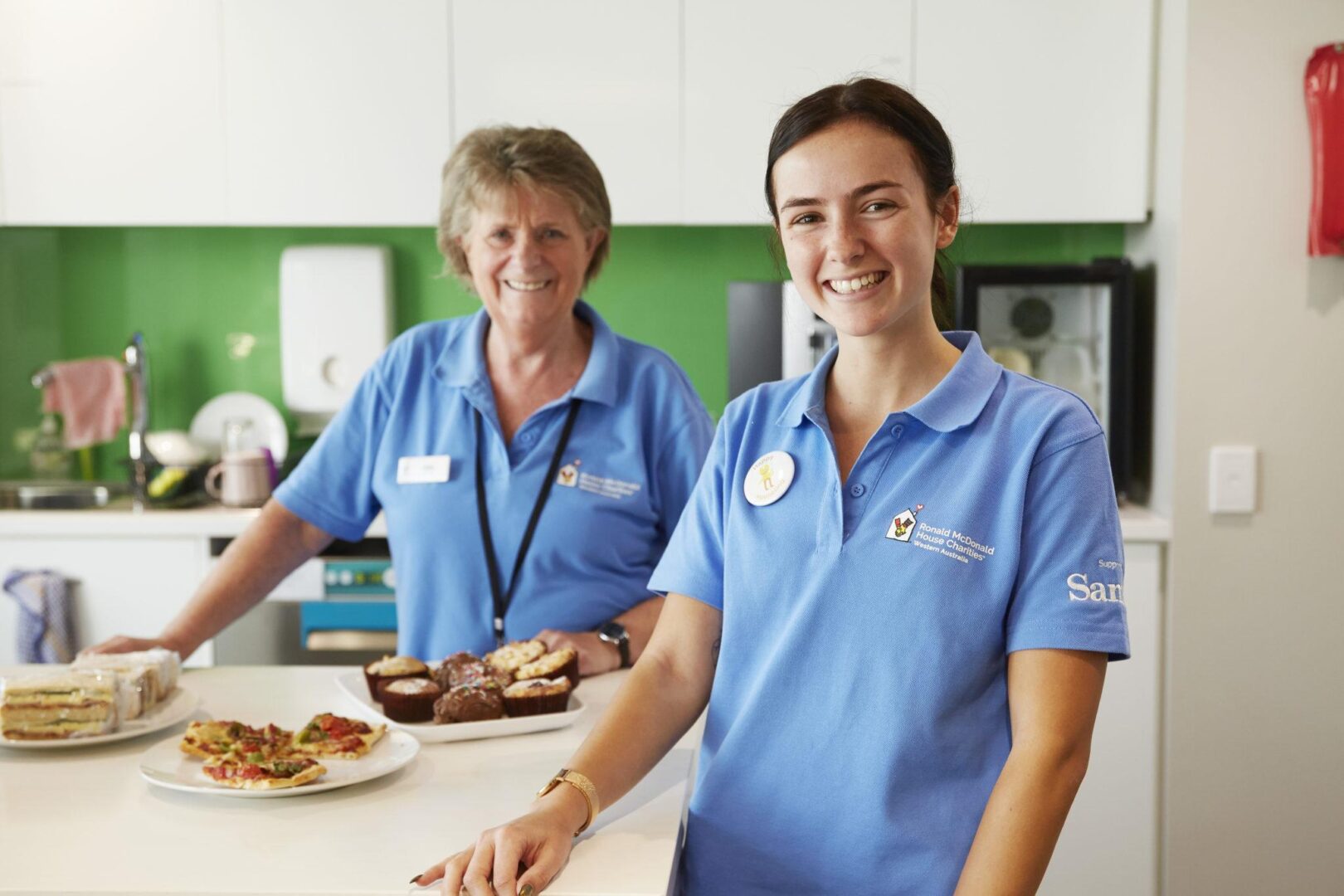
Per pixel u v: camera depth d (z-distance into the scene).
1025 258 3.61
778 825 1.27
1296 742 2.96
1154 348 3.12
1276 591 2.94
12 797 1.34
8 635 3.16
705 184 3.28
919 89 3.21
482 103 3.29
